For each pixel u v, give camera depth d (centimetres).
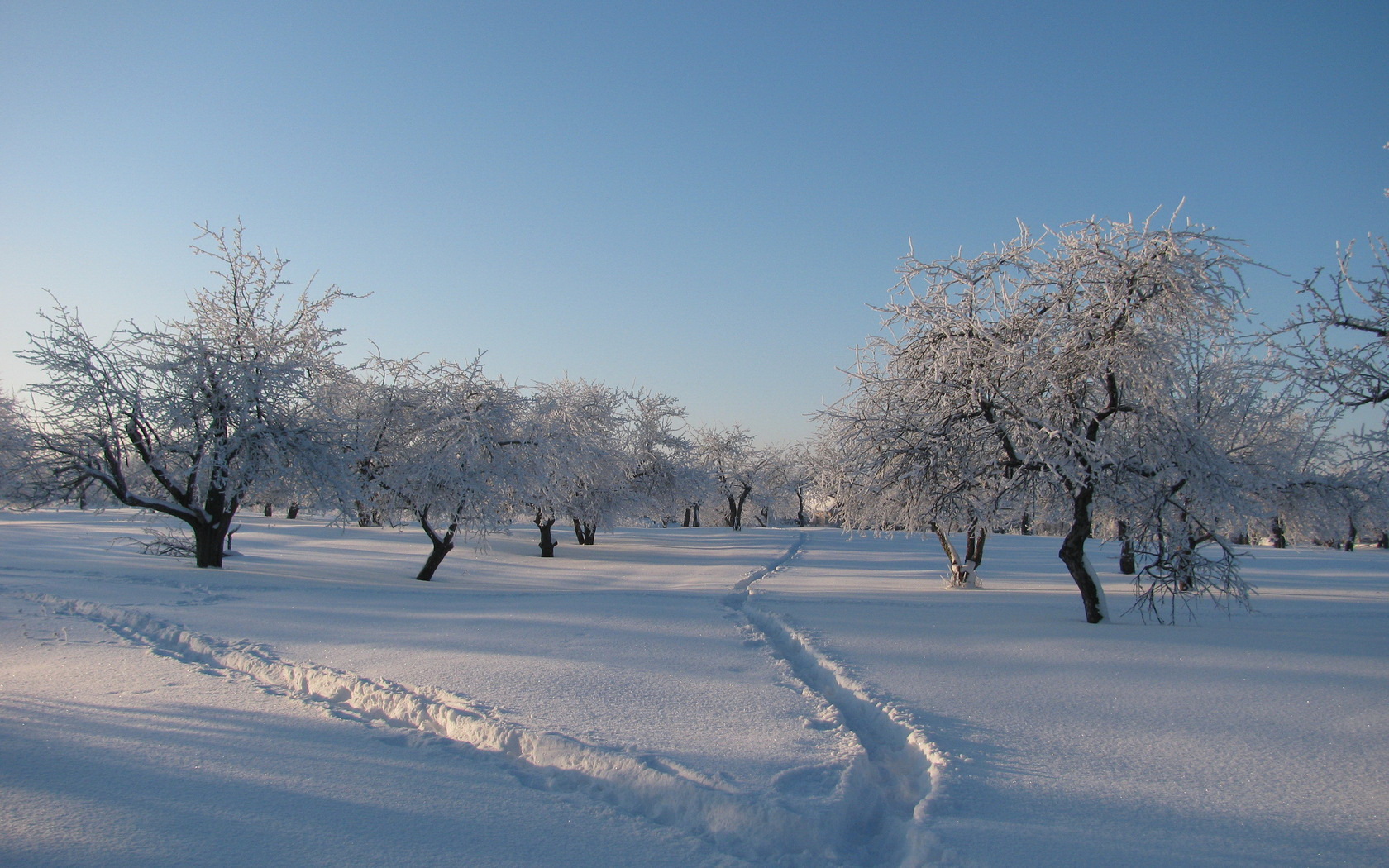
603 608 1334
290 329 1962
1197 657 959
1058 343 1262
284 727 659
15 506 1758
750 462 7012
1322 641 1076
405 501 2208
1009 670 891
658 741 612
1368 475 1341
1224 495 1218
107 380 1680
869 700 750
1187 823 481
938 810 497
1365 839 459
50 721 650
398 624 1145
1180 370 1225
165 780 526
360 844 439
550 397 2866
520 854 435
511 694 749
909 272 1395
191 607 1268
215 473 1769
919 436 1370
